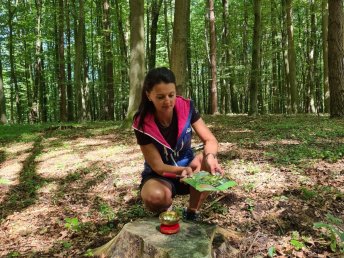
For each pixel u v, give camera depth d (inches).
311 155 280.4
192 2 1290.6
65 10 925.8
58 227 188.7
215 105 810.2
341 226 159.5
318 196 194.2
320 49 1229.1
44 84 1189.7
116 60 1034.1
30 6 1030.4
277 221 166.2
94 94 1278.3
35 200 236.8
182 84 461.4
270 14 1000.9
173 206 194.5
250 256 132.9
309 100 968.9
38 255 158.2
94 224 185.9
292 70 795.4
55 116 1312.7
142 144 127.3
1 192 260.5
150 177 133.6
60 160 346.9
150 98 119.2
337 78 508.7
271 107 1338.6
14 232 187.8
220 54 1100.5
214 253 123.0
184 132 127.6
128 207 205.2
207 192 139.8
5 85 1470.2
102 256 132.6
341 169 241.4
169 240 114.1
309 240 146.2
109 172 282.7
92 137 478.6
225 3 977.5
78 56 753.0
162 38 1328.7
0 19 1084.5
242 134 415.2
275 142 344.5
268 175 236.5
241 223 167.3
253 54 655.1
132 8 476.7
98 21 1067.9
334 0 487.5
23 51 1136.8
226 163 273.9
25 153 409.1
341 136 358.0
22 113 1425.9
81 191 246.8
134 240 118.3
